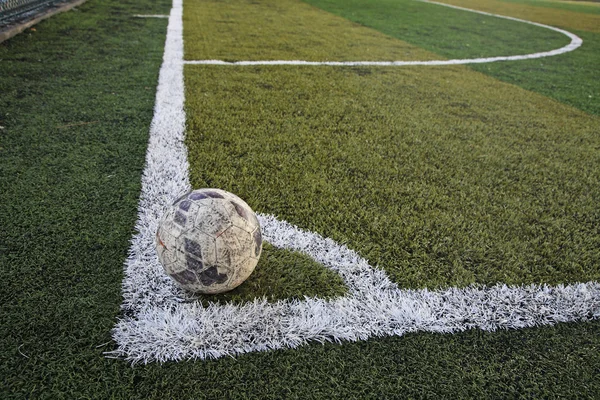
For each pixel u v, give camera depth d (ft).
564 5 70.69
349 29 33.91
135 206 9.24
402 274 7.98
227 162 11.55
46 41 22.41
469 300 7.50
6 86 15.71
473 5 59.77
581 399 5.91
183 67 20.13
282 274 7.72
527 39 35.94
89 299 6.80
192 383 5.73
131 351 6.06
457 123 15.76
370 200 10.24
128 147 11.93
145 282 7.20
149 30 27.45
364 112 16.10
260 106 15.89
